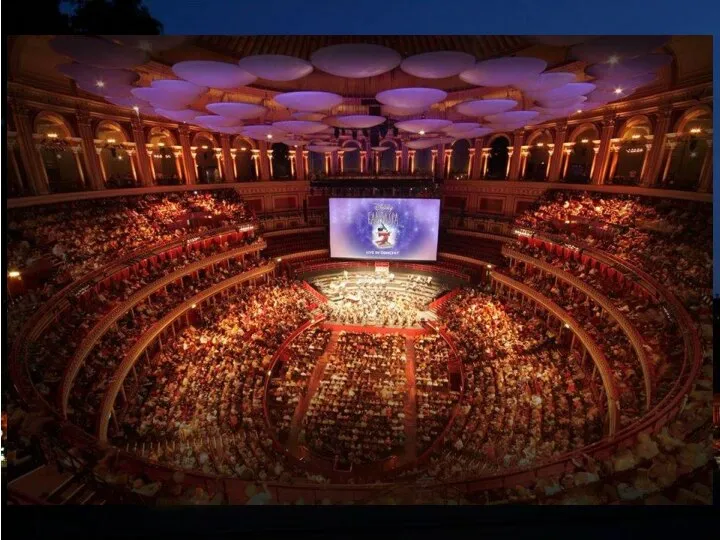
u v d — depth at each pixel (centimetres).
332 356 2762
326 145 3375
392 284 3906
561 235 2847
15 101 2056
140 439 1814
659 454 1195
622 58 1512
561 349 2480
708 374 1407
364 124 2388
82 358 1802
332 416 2152
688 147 2319
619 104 2711
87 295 2134
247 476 1445
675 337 1695
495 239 3716
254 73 1577
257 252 3725
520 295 3166
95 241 2364
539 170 3766
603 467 1213
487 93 3002
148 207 2977
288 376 2495
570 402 1981
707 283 1792
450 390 2361
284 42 2478
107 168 3192
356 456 1864
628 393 1683
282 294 3469
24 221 2045
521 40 2292
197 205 3353
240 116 2148
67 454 1173
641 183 2577
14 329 1616
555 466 1265
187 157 3438
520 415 1956
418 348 2830
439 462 1720
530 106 2841
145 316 2466
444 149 4191
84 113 2480
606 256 2386
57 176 2581
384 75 3000
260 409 2150
